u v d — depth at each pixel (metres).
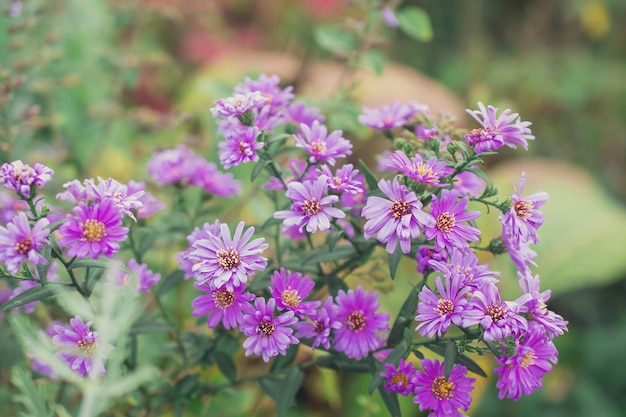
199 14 1.17
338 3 1.31
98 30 0.83
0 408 0.58
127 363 0.56
